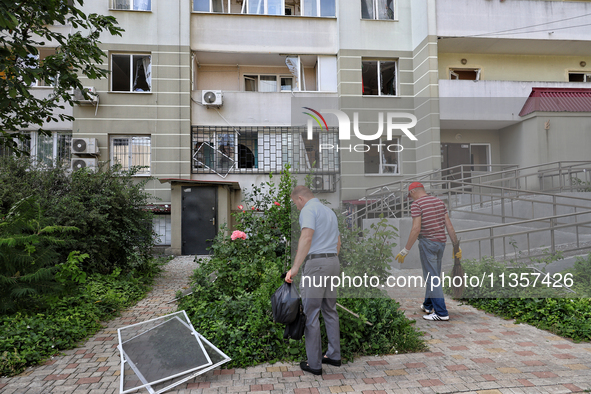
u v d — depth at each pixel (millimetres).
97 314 4848
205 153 13891
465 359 3457
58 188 7035
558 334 4078
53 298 4688
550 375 3092
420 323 4551
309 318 3188
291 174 5391
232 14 14312
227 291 4641
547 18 13898
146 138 13555
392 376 3121
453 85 13352
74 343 3934
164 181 11758
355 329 3621
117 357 3605
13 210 4621
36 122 5996
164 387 2922
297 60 14711
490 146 14180
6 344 3477
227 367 3338
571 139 12492
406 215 5344
